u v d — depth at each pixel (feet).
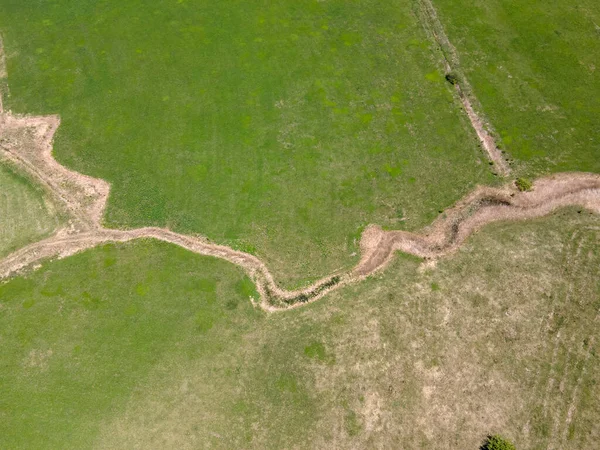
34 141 93.71
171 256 81.97
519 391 70.85
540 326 75.25
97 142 93.25
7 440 68.33
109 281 79.77
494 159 91.56
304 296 78.59
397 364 72.79
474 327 75.31
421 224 84.99
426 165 90.84
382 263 81.25
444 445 67.72
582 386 70.90
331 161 91.04
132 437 68.54
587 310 76.28
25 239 83.76
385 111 96.94
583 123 95.40
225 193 87.81
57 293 78.79
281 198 87.30
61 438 68.54
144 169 90.33
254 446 68.03
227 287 79.41
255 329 75.92
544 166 90.48
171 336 75.46
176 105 97.04
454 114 96.63
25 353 74.23
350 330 75.51
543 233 83.56
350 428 68.80
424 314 76.43
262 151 91.86
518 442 67.72
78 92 98.94
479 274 79.77
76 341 75.00
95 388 71.72
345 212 86.12
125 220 85.71
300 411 69.97
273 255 82.38
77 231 84.43
